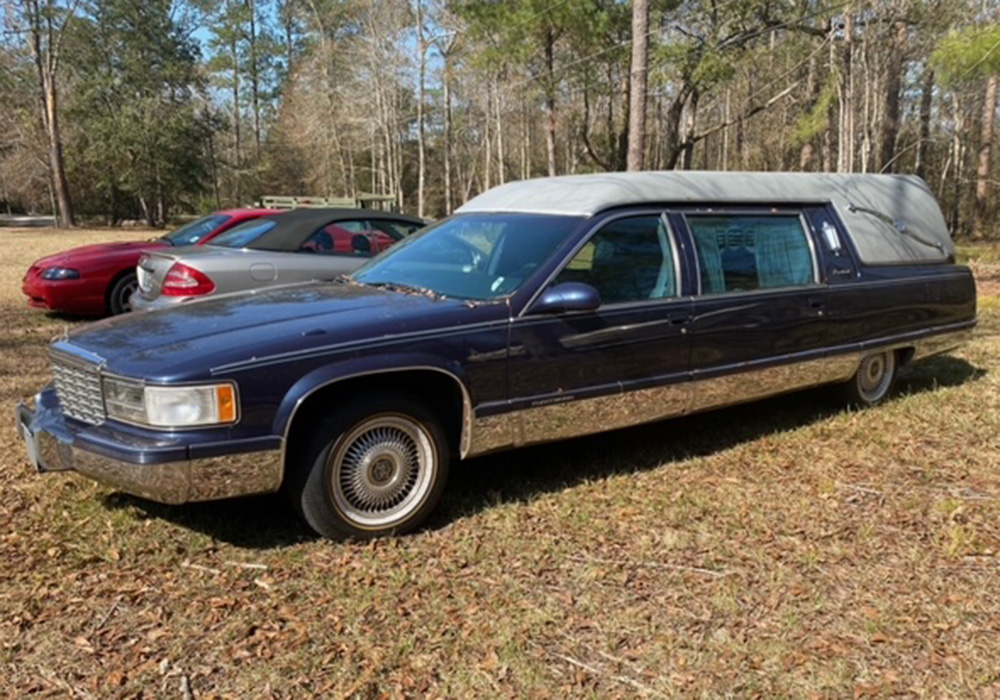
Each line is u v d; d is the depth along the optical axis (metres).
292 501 3.64
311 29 52.62
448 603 3.19
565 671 2.76
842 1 20.06
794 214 5.27
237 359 3.37
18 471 4.53
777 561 3.54
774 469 4.67
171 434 3.27
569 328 4.12
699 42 22.95
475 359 3.84
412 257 4.80
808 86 26.33
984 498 4.24
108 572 3.43
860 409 5.79
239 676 2.73
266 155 55.66
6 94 46.66
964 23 17.83
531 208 4.67
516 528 3.87
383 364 3.60
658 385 4.46
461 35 35.22
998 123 36.56
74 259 9.03
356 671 2.76
